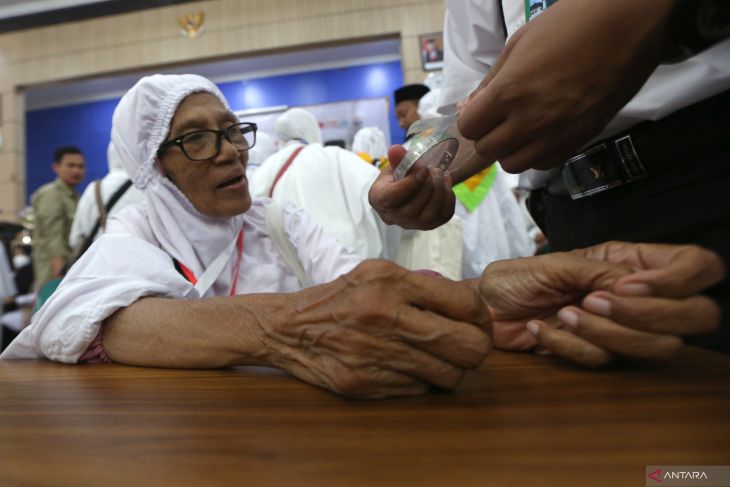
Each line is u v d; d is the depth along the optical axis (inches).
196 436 13.2
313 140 102.7
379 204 30.0
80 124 305.9
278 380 20.1
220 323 23.4
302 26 255.9
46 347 30.5
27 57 274.4
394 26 251.1
